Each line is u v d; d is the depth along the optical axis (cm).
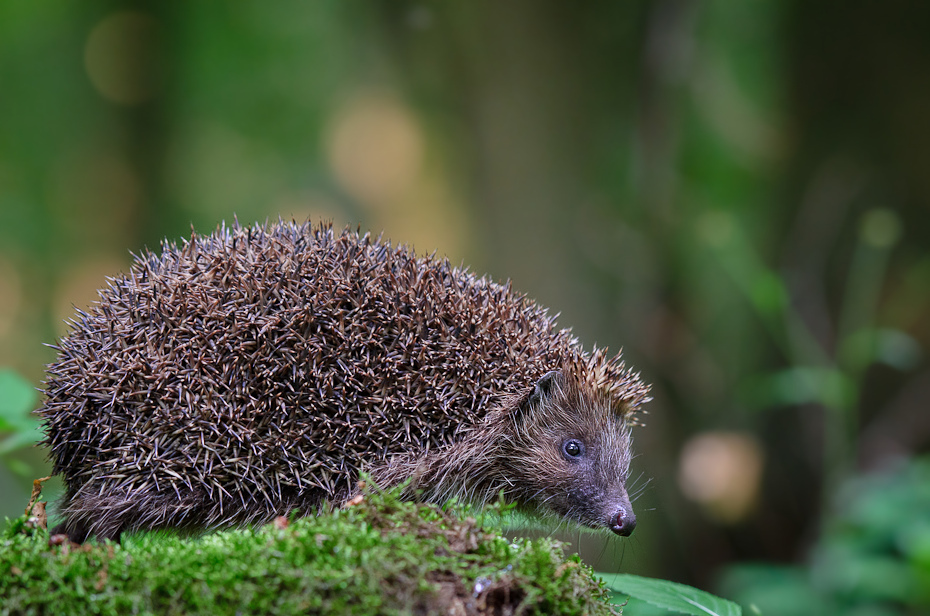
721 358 1394
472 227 1303
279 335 445
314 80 2291
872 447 1191
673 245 1367
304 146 2383
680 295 1390
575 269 1254
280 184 2402
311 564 325
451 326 496
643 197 1314
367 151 2283
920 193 1203
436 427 487
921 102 1186
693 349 1384
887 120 1209
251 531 375
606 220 1300
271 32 2211
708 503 1291
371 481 395
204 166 2323
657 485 1292
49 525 455
